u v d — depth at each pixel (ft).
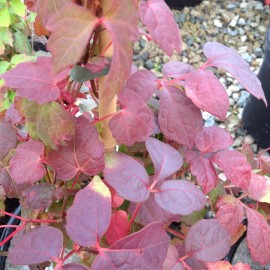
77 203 0.74
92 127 0.84
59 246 0.75
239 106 2.32
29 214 1.06
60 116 0.78
